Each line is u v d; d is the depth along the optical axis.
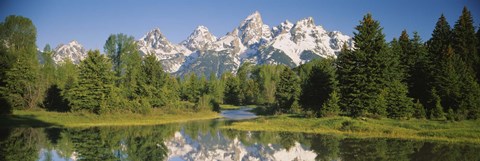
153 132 57.28
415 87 73.81
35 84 78.62
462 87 63.91
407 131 50.56
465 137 45.81
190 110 93.75
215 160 36.66
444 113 61.19
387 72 67.50
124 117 73.88
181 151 40.84
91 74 74.44
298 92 95.25
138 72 89.06
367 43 68.69
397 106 62.22
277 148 42.38
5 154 36.31
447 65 66.94
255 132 57.00
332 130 55.41
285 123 63.34
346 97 68.81
